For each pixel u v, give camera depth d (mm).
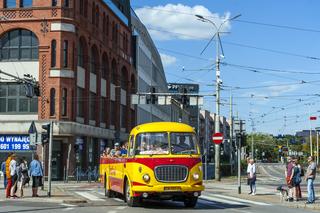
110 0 63594
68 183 44281
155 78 98562
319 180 57094
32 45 50875
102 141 60906
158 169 18531
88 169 50531
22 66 50719
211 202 22984
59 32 49469
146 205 20469
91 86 57281
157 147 18891
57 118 49000
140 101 43500
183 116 127562
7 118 50719
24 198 23719
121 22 68938
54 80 49250
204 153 45375
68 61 49781
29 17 50219
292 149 134500
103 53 61250
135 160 18859
